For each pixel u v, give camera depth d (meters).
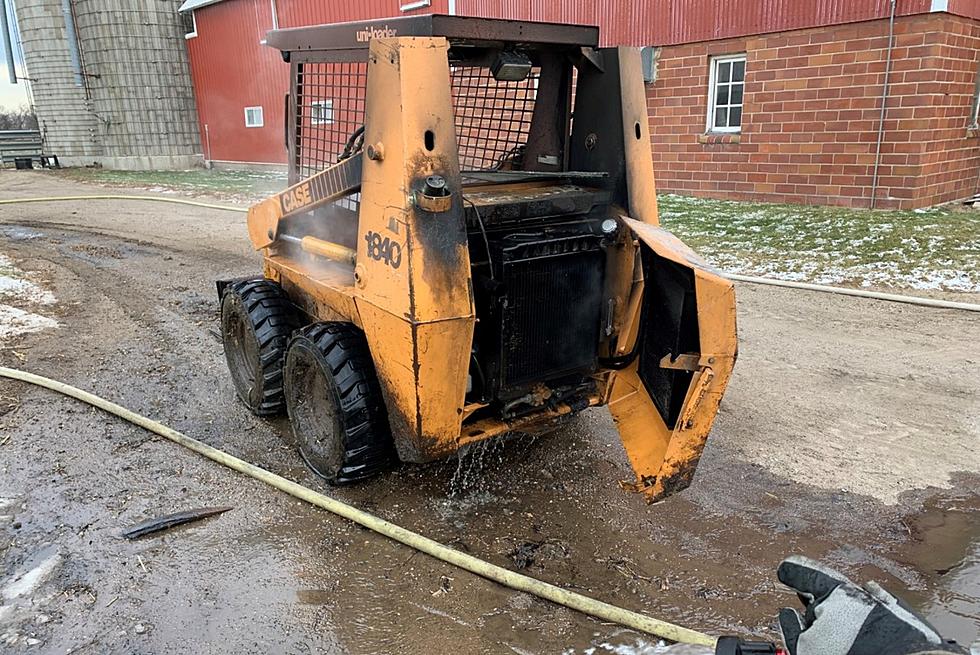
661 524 3.48
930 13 9.41
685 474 3.10
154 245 9.98
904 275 7.45
